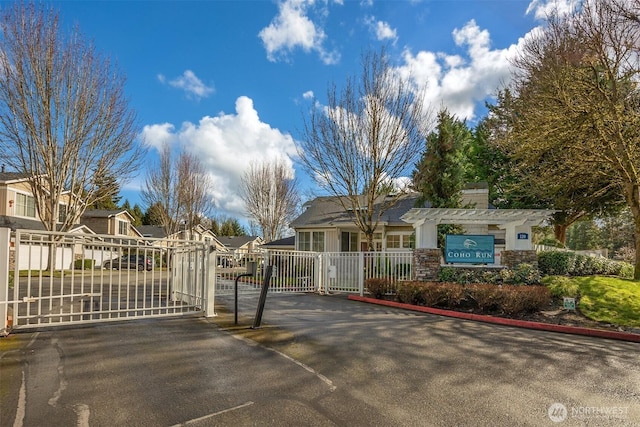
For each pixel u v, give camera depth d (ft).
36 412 10.77
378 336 21.33
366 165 50.55
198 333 20.63
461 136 54.70
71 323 21.07
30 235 19.77
